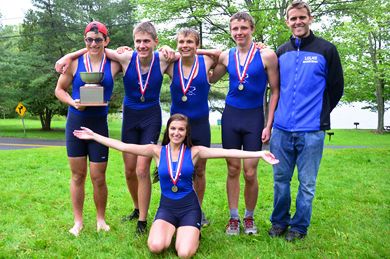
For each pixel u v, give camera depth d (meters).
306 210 3.40
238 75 3.55
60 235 3.65
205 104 3.81
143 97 3.67
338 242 3.37
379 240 3.37
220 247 3.29
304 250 3.15
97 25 3.48
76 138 3.65
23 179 6.88
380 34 26.02
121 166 8.56
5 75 25.05
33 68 25.08
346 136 26.66
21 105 24.23
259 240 3.51
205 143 3.84
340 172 7.62
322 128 3.35
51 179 6.84
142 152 3.45
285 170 3.53
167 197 3.34
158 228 3.12
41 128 32.03
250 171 3.56
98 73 3.39
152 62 3.63
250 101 3.61
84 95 3.42
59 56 26.14
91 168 3.69
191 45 3.45
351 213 4.43
